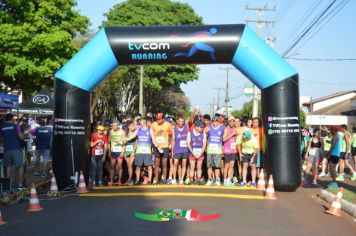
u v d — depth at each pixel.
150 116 12.62
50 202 9.18
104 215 7.87
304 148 14.81
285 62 10.68
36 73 21.58
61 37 21.50
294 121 10.61
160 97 43.59
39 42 21.02
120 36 10.60
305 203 9.41
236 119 11.73
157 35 10.57
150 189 10.90
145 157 11.57
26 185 10.80
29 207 8.41
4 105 14.93
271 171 10.75
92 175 11.39
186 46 10.52
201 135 11.72
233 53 10.59
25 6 21.53
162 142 11.75
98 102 38.12
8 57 20.77
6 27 20.28
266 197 9.93
